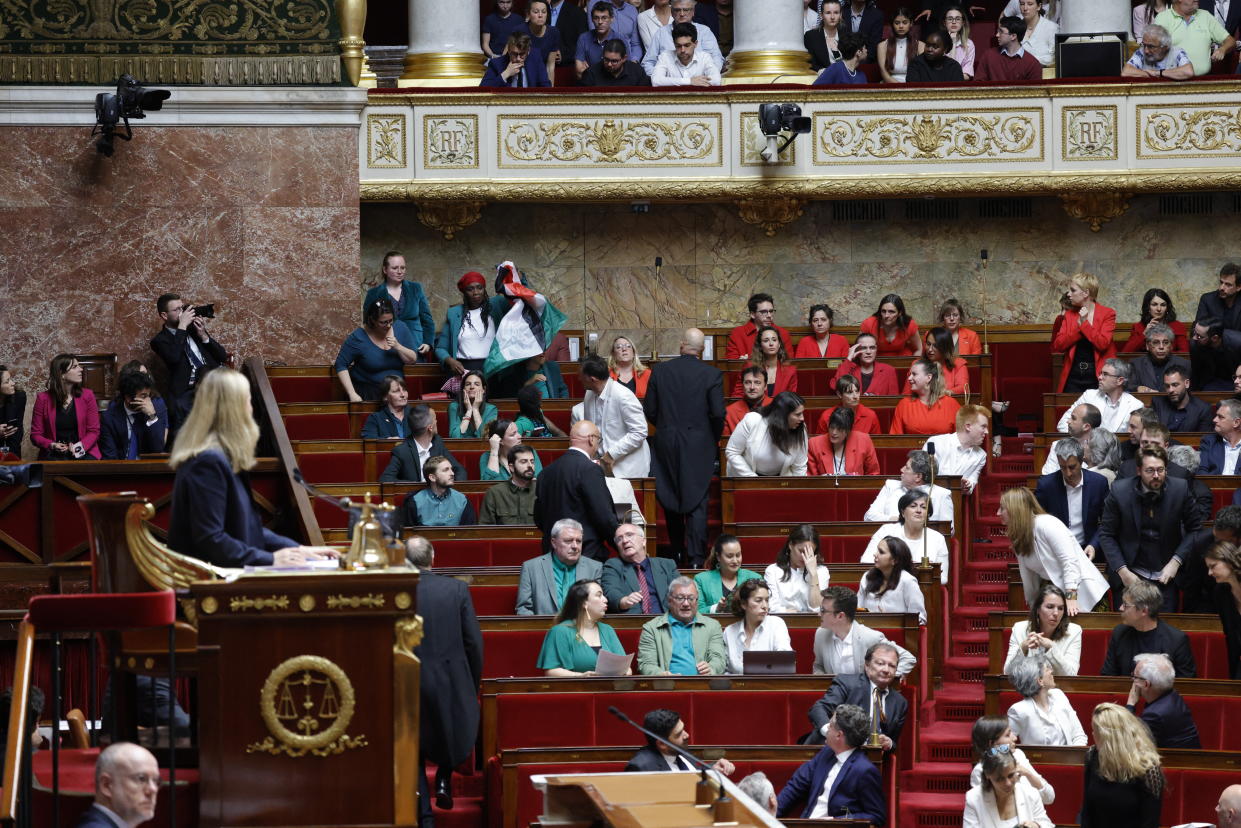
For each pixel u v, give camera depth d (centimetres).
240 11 3167
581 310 3766
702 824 1091
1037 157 3619
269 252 3173
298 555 1222
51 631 1294
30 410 3075
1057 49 3644
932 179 3609
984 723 1816
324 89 3181
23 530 2312
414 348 3172
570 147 3600
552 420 2917
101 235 3119
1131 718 1780
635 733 1975
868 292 3775
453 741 1873
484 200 3588
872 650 1944
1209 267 3759
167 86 3139
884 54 3766
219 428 1246
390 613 1154
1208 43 3700
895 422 2828
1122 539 2292
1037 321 3769
